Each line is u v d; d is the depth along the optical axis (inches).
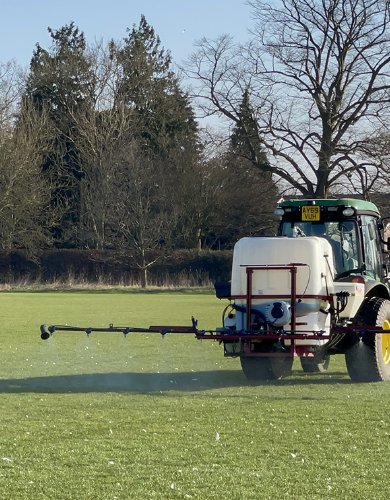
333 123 2434.8
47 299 2197.3
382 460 413.7
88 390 670.5
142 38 3818.9
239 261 701.9
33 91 3499.0
